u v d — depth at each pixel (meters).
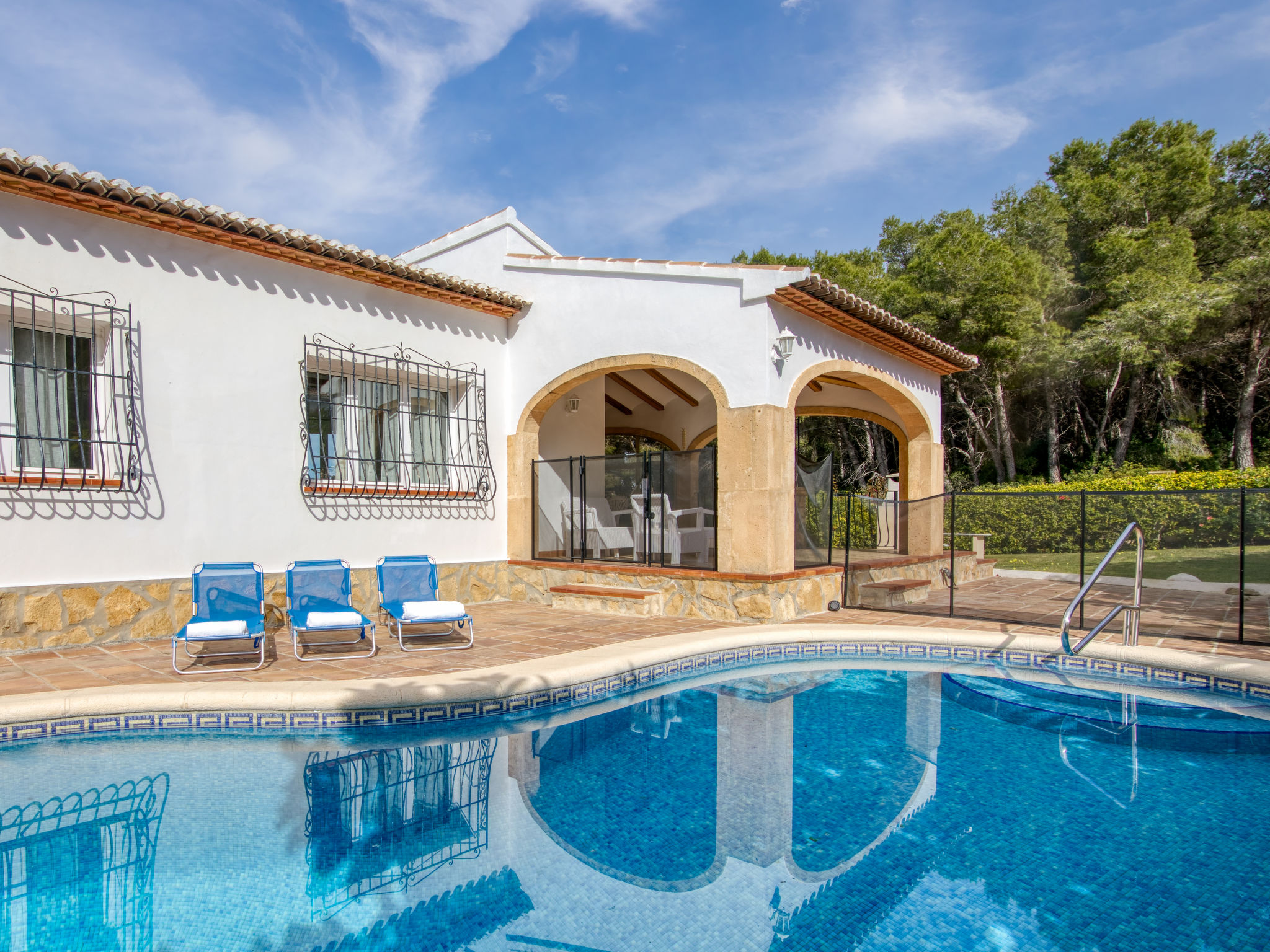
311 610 7.32
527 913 2.98
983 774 4.68
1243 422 24.56
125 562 7.30
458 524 10.49
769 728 5.63
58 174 6.52
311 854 3.52
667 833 3.79
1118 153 32.06
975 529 19.92
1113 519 17.89
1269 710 5.95
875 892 3.16
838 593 10.39
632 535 10.42
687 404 15.98
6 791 4.25
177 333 7.71
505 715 5.74
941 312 25.67
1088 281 28.14
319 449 8.94
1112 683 6.86
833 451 33.50
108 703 5.13
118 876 3.29
